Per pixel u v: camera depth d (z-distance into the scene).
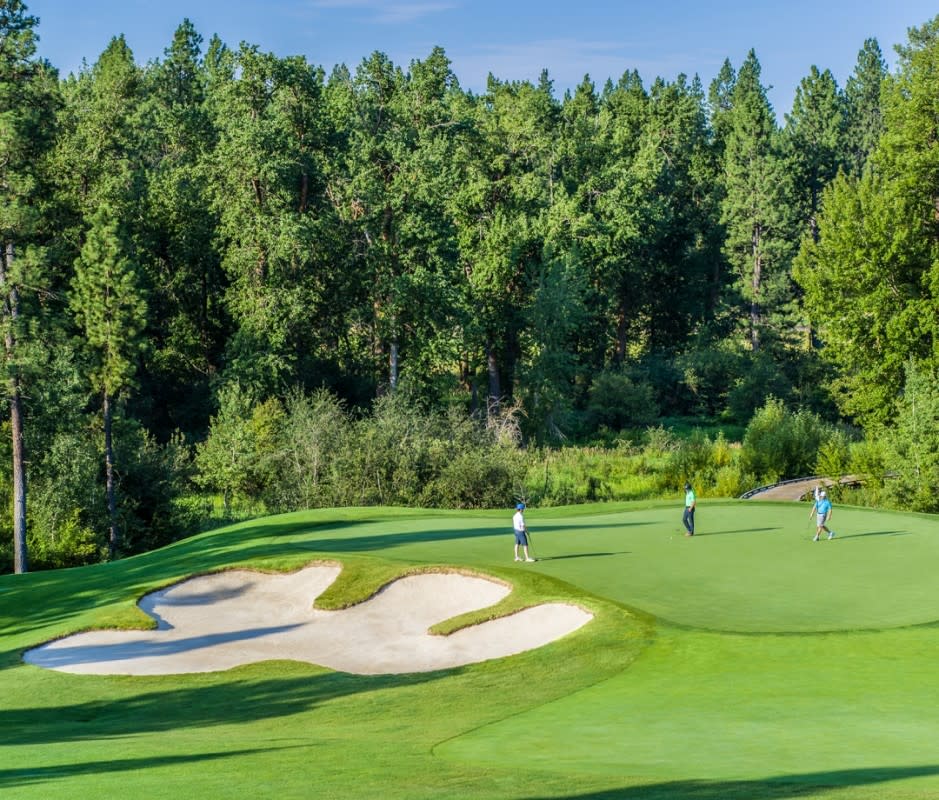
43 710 20.75
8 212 53.22
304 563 30.53
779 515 37.69
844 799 9.43
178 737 16.83
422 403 78.31
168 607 28.67
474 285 89.25
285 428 63.59
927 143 67.44
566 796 10.19
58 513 53.47
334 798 10.27
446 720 17.02
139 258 81.00
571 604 24.05
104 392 57.22
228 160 77.44
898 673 17.59
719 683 17.64
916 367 59.16
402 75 106.38
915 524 34.78
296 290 76.94
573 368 91.94
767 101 158.38
